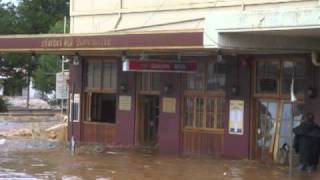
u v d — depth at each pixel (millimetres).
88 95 27203
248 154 21984
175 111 24000
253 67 21906
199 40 18781
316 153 19328
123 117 25875
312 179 17734
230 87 22406
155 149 24875
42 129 32344
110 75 26406
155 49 19984
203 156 22859
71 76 27609
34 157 22312
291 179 17688
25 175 18047
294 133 19641
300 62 20781
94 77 26906
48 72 55906
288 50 19984
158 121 25297
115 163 20828
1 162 20922
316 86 20234
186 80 23750
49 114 49469
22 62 62688
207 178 17812
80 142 27094
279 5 20219
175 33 19250
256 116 21953
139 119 25500
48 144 26688
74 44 21891
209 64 23031
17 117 46344
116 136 26141
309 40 20000
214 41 18656
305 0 19547
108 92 26469
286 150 21062
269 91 21625
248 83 21922
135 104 25453
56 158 22047
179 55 22516
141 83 25312
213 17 18672
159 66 21734
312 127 19250
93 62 26875
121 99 25906
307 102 20438
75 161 21266
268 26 17719
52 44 22547
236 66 22219
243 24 18156
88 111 27188
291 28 17359
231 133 22422
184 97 23859
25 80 64250
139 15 24391
